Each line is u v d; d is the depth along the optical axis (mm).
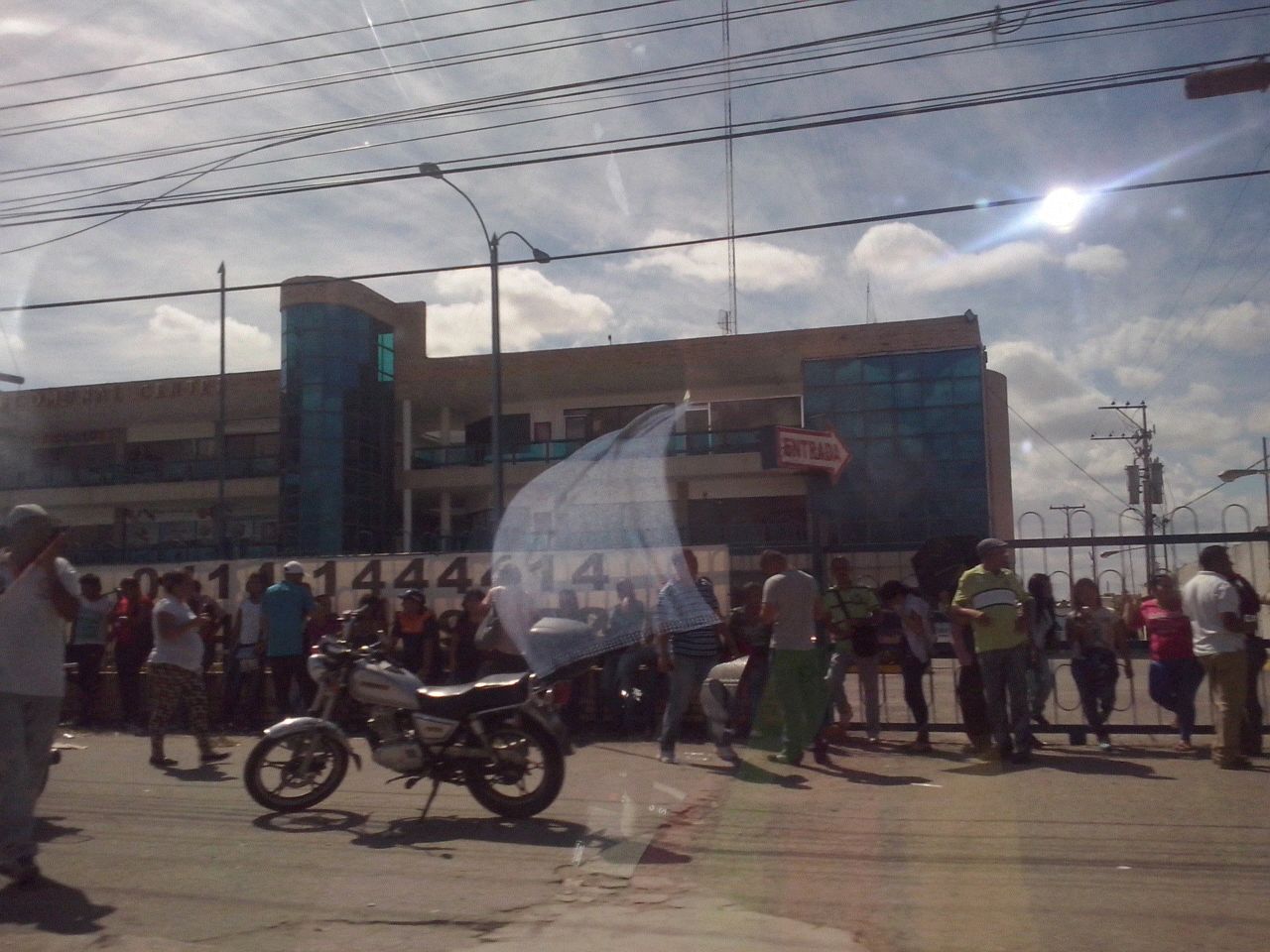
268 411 41719
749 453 32500
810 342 32031
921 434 30188
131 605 11789
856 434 30656
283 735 7281
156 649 9375
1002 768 8367
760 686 7848
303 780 7375
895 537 29641
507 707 6941
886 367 30484
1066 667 10570
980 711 9016
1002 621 8680
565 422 40344
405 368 40438
